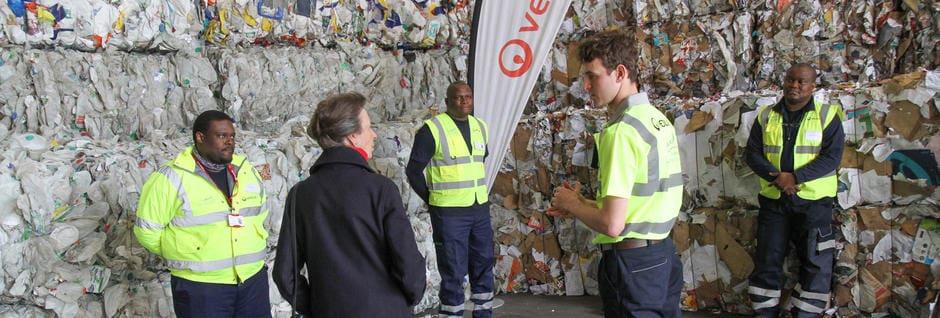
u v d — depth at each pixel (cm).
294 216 179
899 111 313
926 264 312
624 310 195
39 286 254
